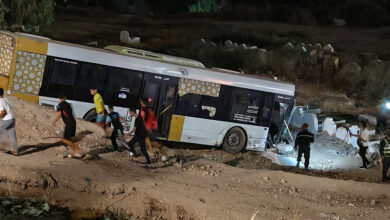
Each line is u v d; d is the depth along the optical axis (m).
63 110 12.62
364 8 51.56
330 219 11.52
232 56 35.09
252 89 19.36
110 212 11.05
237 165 17.62
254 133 19.61
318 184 14.30
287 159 20.02
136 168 13.20
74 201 11.13
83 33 38.97
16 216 10.16
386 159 17.06
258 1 56.88
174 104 18.11
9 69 15.97
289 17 50.75
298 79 34.09
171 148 18.02
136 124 13.36
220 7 56.75
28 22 25.77
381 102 31.58
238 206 11.42
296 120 23.08
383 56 40.03
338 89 33.38
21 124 14.14
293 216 11.31
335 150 21.89
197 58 35.31
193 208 11.14
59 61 16.34
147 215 11.14
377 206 13.12
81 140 14.53
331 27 49.31
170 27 45.91
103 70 16.95
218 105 18.81
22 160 11.92
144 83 17.56
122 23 45.69
